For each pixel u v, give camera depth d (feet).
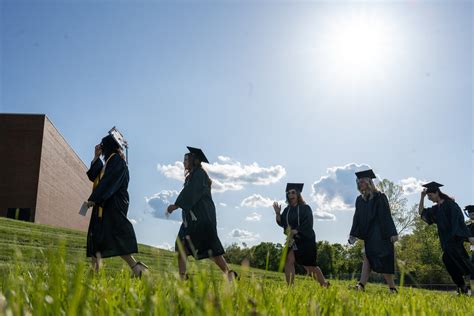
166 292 5.67
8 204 123.75
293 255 26.21
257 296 5.44
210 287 5.55
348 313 6.12
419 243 130.62
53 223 145.59
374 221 28.84
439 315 7.29
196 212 21.21
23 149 126.72
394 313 6.93
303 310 5.87
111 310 4.75
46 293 5.08
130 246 20.97
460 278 32.81
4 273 6.43
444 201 33.94
